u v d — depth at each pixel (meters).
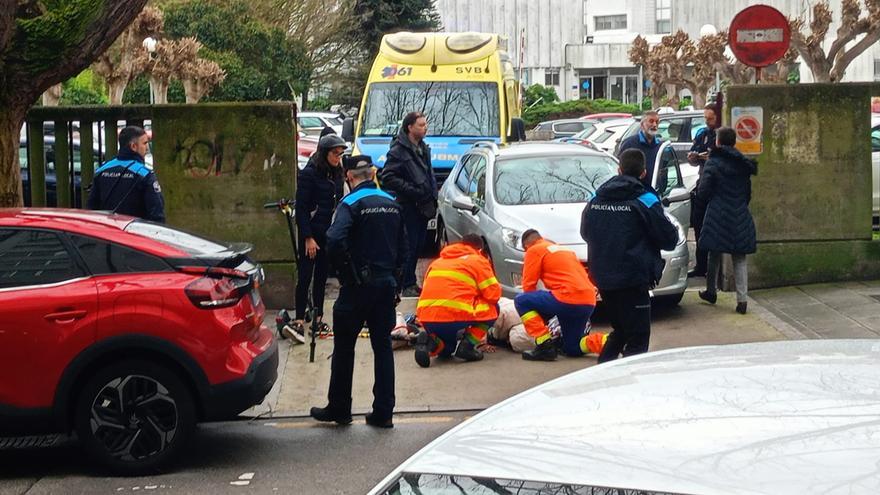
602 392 2.83
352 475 6.76
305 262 10.18
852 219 12.05
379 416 7.80
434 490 2.46
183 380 6.74
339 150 10.00
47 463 7.15
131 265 6.72
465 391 8.71
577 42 66.94
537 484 2.32
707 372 2.91
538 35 66.81
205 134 11.77
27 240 6.71
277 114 11.72
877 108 33.56
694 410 2.59
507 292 11.06
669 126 18.80
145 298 6.62
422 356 9.39
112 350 6.59
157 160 11.80
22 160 13.81
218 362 6.70
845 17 25.75
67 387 6.57
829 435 2.34
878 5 25.42
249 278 7.05
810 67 26.59
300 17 46.44
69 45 10.09
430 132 16.11
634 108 53.12
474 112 16.22
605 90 66.38
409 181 11.80
